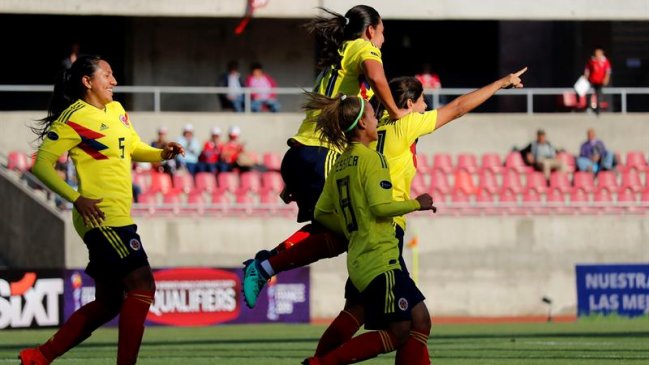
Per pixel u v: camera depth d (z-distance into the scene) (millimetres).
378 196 13234
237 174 41938
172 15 45250
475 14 46656
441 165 44312
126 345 14961
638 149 45906
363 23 14773
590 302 37219
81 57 15422
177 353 23156
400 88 14914
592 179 43531
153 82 47906
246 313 35531
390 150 14469
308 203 14773
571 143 45844
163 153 15703
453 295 39969
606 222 40625
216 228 38938
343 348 13484
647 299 37406
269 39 48531
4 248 39094
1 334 31078
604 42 50500
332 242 14672
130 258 14992
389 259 13453
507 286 40125
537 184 43312
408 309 13414
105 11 44938
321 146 14633
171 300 34750
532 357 21422
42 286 33219
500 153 45594
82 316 15383
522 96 51219
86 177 15008
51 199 39219
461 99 14445
